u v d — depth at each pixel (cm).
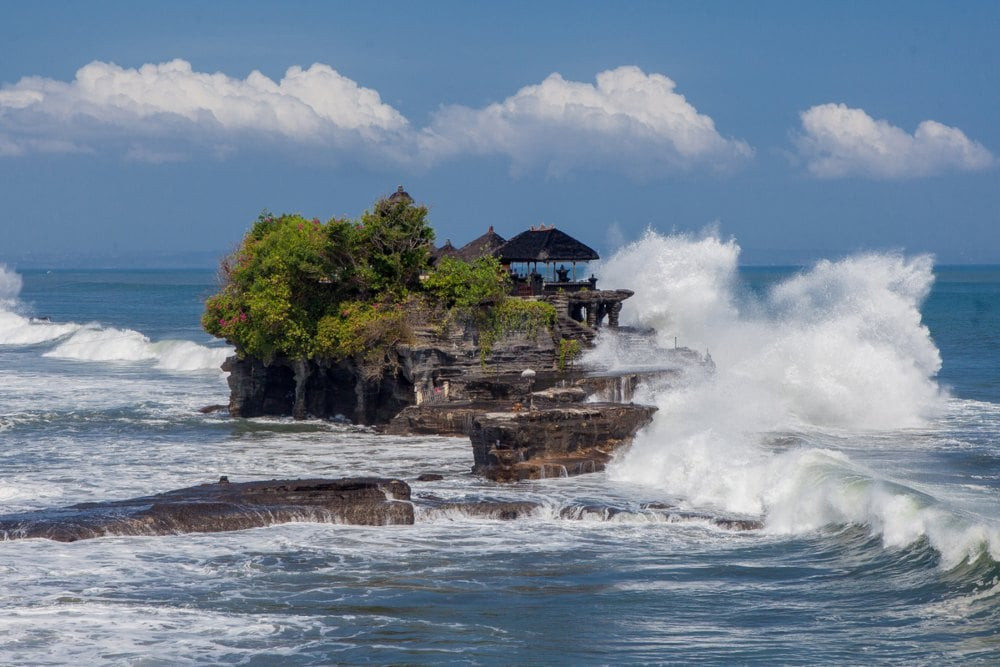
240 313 10575
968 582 5003
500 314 10506
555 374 10388
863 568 5381
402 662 4303
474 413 9338
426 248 10850
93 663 4259
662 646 4450
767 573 5391
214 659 4319
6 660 4278
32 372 15025
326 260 10538
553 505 6544
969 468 7888
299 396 10575
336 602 4984
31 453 8662
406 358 9894
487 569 5481
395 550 5791
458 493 6975
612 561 5616
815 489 6262
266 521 6209
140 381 13875
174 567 5450
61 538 5819
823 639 4491
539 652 4403
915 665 4178
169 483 7438
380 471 7875
